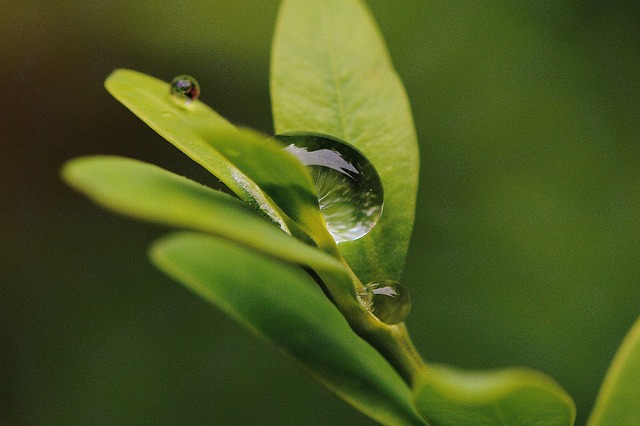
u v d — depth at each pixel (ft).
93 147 1.00
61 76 1.01
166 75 1.02
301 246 0.39
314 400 0.92
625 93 0.96
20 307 0.98
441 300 0.93
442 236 0.95
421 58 0.99
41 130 1.01
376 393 0.43
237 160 0.40
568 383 0.89
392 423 0.42
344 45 0.45
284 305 0.43
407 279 0.93
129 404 0.93
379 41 0.45
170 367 0.94
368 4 1.00
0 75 1.01
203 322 0.95
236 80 1.01
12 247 0.99
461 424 0.40
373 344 0.42
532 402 0.40
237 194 0.43
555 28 0.99
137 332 0.96
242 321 0.43
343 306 0.42
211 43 1.02
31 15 1.02
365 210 0.43
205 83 1.01
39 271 0.99
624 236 0.92
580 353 0.89
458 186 0.96
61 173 0.38
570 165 0.95
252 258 0.43
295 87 0.45
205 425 0.92
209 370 0.94
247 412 0.92
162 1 1.03
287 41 0.45
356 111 0.45
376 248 0.43
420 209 0.95
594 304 0.91
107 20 1.03
